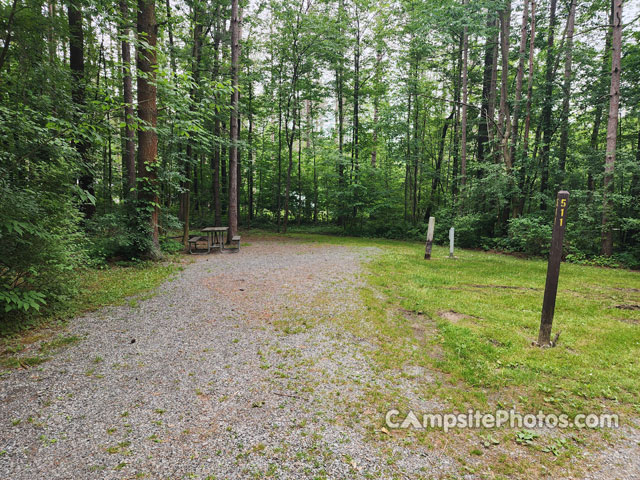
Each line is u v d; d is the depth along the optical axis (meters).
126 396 2.86
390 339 4.34
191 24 10.93
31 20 5.16
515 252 13.27
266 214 26.64
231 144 12.78
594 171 12.76
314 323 4.79
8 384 2.98
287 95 19.61
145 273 7.53
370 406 2.84
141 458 2.14
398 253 12.32
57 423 2.47
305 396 2.96
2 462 2.06
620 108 13.60
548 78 14.74
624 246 12.23
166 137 9.64
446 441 2.43
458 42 17.53
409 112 18.27
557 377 3.36
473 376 3.37
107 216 8.43
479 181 14.02
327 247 13.91
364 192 19.73
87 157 8.00
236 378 3.22
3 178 4.08
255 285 6.87
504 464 2.22
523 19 13.48
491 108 15.36
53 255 4.61
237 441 2.34
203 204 23.89
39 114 4.96
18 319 4.23
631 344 4.15
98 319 4.72
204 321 4.75
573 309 5.61
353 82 20.97
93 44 12.40
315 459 2.19
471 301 6.00
